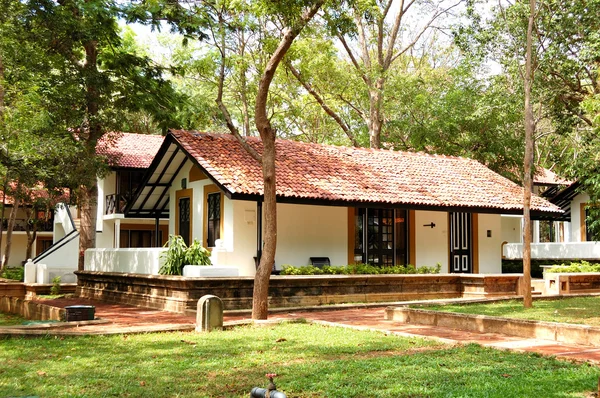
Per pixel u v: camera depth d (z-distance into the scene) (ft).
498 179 79.15
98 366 27.22
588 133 64.08
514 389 21.94
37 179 58.44
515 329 35.91
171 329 38.34
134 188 101.55
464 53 86.69
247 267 58.90
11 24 61.87
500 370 25.39
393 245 68.54
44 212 123.03
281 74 75.41
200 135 64.03
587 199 93.25
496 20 76.89
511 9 74.02
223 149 62.08
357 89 97.55
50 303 62.75
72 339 34.65
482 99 92.63
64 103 67.62
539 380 23.39
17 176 56.13
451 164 79.87
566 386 22.33
